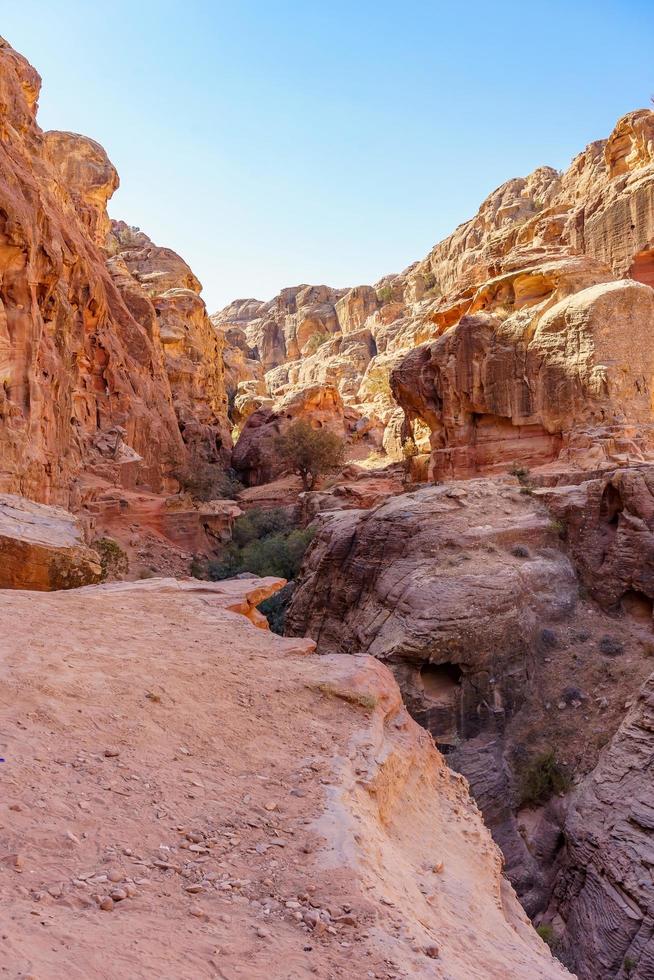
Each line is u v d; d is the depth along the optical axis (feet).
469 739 72.54
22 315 103.60
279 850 16.75
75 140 253.65
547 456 143.84
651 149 195.00
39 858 14.20
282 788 20.54
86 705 22.81
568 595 87.45
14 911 11.98
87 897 13.20
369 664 32.60
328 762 22.91
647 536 84.48
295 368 463.42
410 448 199.82
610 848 54.13
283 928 13.58
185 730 22.97
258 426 276.41
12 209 99.66
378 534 97.25
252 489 236.02
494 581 79.92
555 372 140.26
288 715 26.21
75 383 158.40
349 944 13.29
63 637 29.94
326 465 219.82
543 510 98.37
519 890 61.52
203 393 266.57
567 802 65.00
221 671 28.81
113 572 121.60
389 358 338.54
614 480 89.97
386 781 24.23
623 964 48.34
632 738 60.23
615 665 76.79
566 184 293.43
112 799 17.56
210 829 17.26
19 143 141.49
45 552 49.42
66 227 151.33
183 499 183.93
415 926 15.02
